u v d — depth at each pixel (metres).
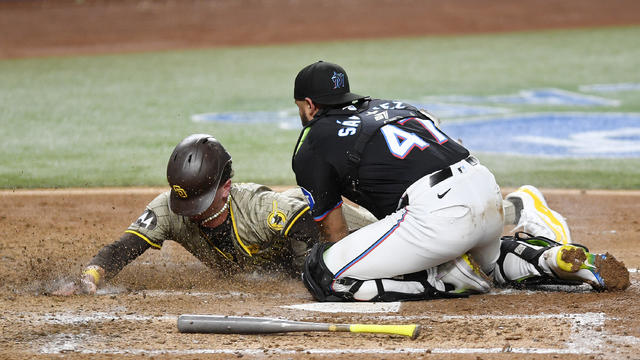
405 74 71.94
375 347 13.10
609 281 15.88
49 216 26.28
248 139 41.84
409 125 15.66
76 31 115.44
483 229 15.23
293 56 90.81
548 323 14.19
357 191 15.69
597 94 58.38
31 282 18.14
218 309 15.72
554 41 97.50
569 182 31.25
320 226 16.12
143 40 112.00
